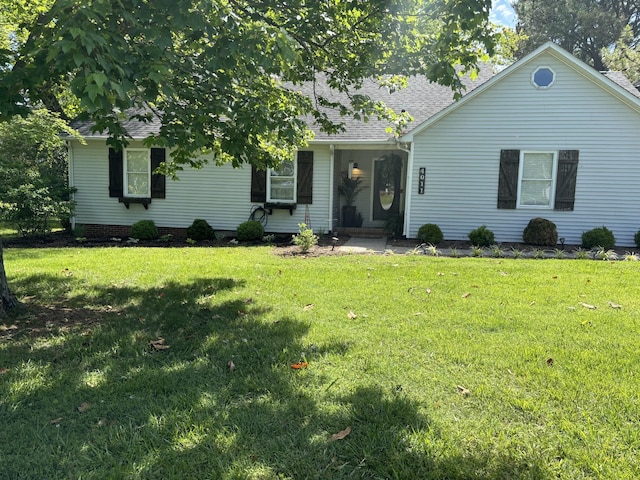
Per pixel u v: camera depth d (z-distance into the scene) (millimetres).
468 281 6078
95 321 4223
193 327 4059
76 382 2922
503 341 3701
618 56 22984
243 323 4156
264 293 5336
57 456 2146
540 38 24297
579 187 10547
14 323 4129
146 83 3508
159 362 3271
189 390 2814
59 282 5836
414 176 11266
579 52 25156
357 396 2742
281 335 3830
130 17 3041
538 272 6809
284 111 4945
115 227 12867
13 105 3547
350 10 4793
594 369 3139
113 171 12586
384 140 11164
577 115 10359
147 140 4180
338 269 6949
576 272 6820
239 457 2139
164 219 12688
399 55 5098
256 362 3266
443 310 4625
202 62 4176
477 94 10680
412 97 13234
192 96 4238
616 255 9172
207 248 9977
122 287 5609
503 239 11062
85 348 3510
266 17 4301
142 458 2133
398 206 13680
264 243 11227
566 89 10344
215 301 4949
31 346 3551
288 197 12305
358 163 13750
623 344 3621
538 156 10703
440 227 11289
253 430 2367
